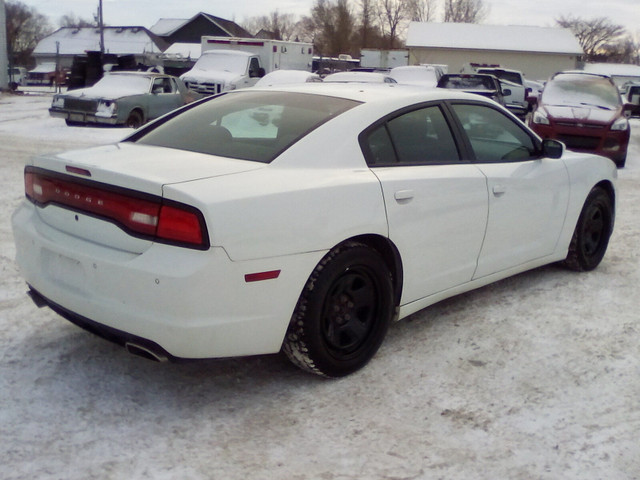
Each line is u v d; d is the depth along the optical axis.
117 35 75.75
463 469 2.77
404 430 3.05
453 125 4.13
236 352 3.04
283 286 3.08
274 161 3.27
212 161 3.29
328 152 3.42
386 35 86.25
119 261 2.94
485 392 3.41
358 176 3.43
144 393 3.30
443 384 3.49
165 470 2.71
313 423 3.09
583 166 5.11
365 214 3.37
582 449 2.93
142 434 2.95
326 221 3.20
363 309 3.54
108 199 3.03
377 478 2.70
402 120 3.83
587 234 5.32
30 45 91.50
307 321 3.21
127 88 16.80
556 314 4.48
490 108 4.48
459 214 3.95
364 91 4.00
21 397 3.20
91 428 2.97
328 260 3.25
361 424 3.09
